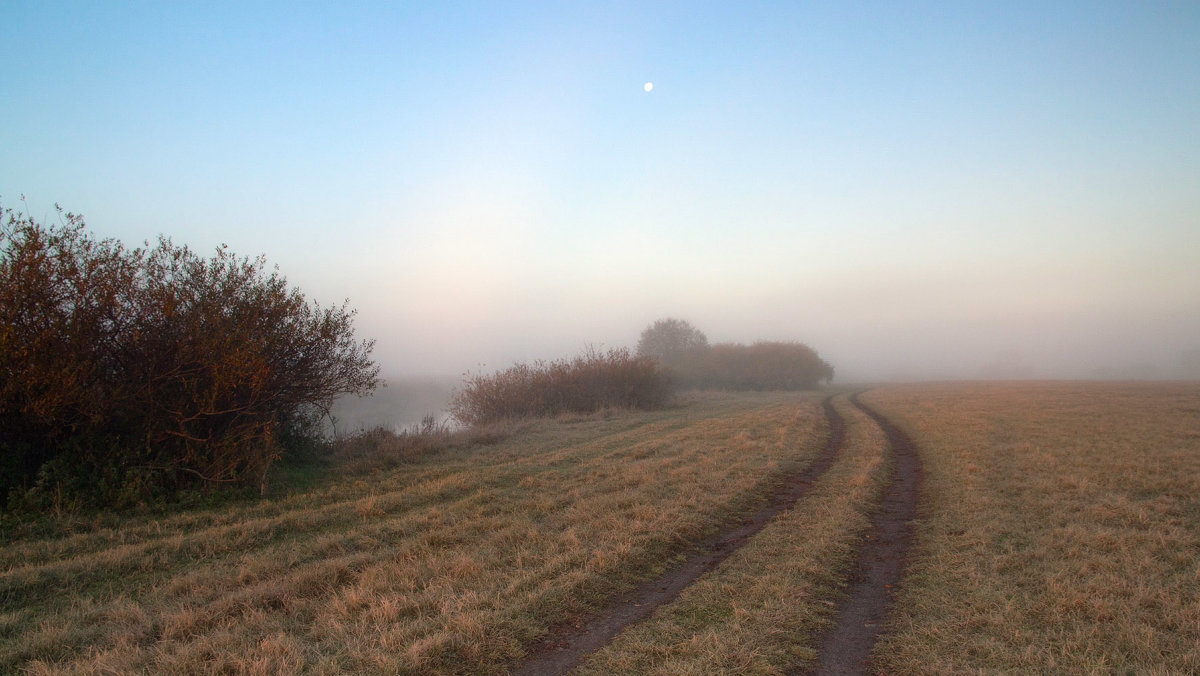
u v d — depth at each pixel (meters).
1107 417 18.41
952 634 4.75
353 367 12.80
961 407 25.12
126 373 9.60
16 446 8.70
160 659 4.21
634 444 15.85
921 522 8.26
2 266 8.27
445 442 16.55
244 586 5.86
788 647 4.59
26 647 4.45
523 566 6.30
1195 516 7.57
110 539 7.45
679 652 4.49
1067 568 5.93
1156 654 4.19
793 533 7.62
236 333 10.09
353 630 4.75
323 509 9.05
